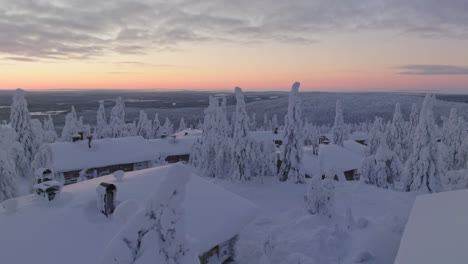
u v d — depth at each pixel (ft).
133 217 13.04
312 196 52.44
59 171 78.18
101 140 96.58
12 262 21.72
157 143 122.52
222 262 35.73
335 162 100.48
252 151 89.35
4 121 76.33
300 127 86.79
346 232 40.45
